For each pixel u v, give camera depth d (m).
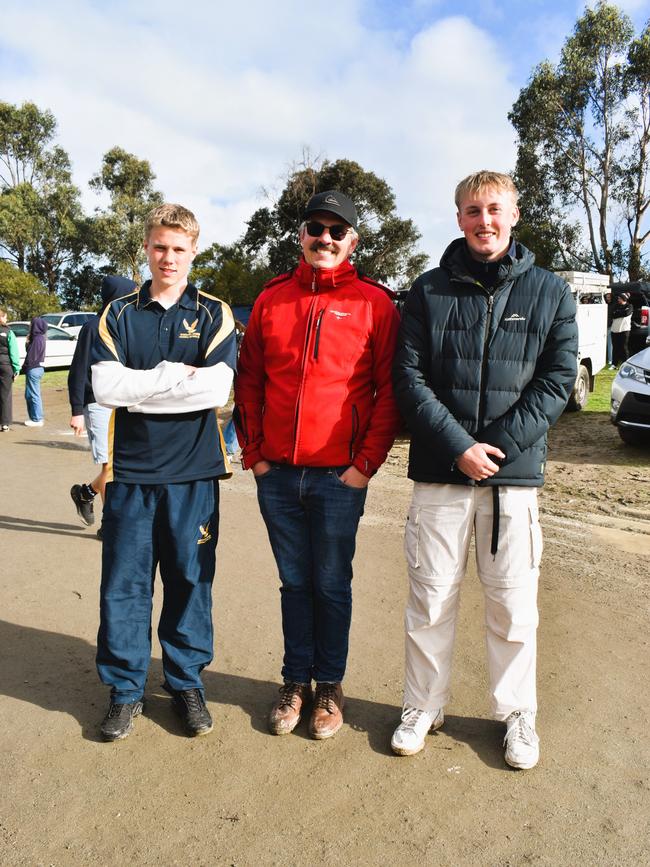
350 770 2.59
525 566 2.63
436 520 2.68
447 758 2.66
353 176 38.88
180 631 2.83
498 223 2.52
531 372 2.57
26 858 2.16
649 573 4.61
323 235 2.71
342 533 2.81
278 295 2.89
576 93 33.16
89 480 7.28
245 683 3.23
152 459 2.74
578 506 6.20
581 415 10.88
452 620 2.77
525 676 2.70
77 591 4.25
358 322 2.75
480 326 2.56
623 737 2.78
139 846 2.21
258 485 2.94
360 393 2.80
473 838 2.24
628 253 34.38
